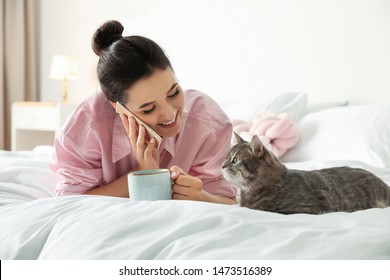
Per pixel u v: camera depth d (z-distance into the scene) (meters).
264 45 2.96
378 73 2.54
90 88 3.82
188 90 1.53
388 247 0.67
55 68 3.55
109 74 1.15
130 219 0.81
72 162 1.34
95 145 1.33
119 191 1.31
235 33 3.08
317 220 0.83
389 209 0.95
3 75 3.91
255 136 1.17
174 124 1.23
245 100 2.79
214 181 1.40
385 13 2.51
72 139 1.31
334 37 2.69
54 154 1.37
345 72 2.66
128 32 3.59
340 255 0.64
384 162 1.87
